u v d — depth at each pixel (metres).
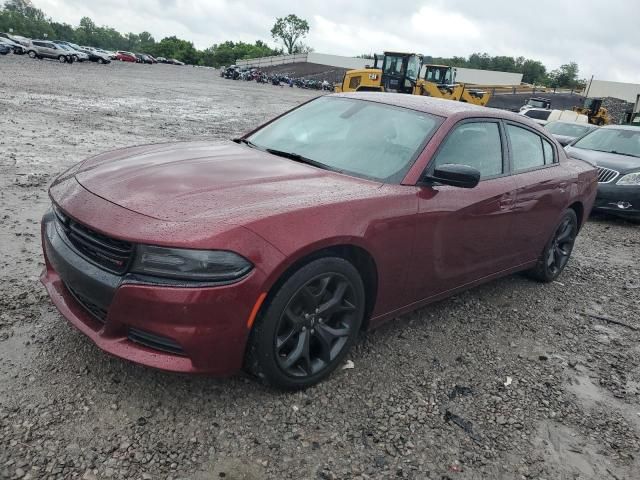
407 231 3.27
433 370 3.45
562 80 113.50
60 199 2.95
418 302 3.68
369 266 3.17
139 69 58.09
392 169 3.48
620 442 3.00
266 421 2.76
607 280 5.71
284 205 2.79
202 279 2.47
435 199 3.46
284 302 2.72
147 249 2.48
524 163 4.51
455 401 3.16
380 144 3.68
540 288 5.19
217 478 2.37
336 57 93.50
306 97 39.25
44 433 2.49
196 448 2.52
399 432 2.82
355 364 3.38
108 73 40.47
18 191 6.30
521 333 4.16
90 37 175.12
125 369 3.00
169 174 3.07
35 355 3.05
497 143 4.22
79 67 44.53
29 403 2.66
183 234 2.48
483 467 2.67
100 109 16.31
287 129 4.15
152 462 2.41
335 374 3.23
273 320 2.70
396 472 2.55
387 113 3.95
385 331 3.87
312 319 2.94
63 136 10.57
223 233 2.51
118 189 2.88
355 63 92.06
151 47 127.06
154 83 34.78
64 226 2.87
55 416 2.60
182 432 2.61
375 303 3.31
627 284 5.63
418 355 3.61
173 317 2.47
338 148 3.73
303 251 2.69
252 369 2.81
